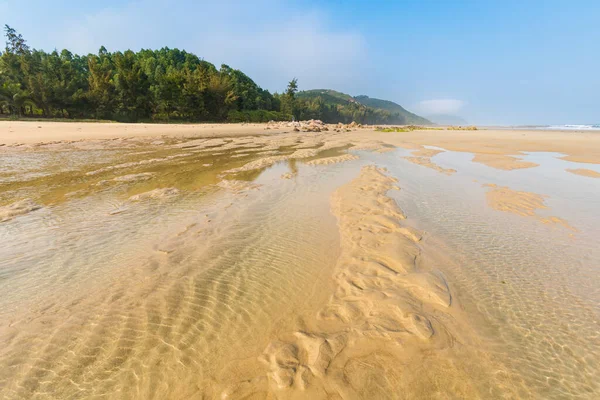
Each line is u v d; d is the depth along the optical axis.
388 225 6.47
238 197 8.51
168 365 2.96
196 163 13.52
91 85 53.47
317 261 5.04
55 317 3.57
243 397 2.62
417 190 9.66
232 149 18.83
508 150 20.58
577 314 3.86
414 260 5.00
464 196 9.07
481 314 3.79
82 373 2.86
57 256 5.02
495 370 2.96
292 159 15.20
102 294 4.02
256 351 3.14
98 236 5.80
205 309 3.77
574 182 11.02
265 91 119.00
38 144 18.34
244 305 3.87
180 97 60.16
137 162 13.45
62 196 8.27
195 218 6.82
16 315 3.60
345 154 17.59
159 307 3.78
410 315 3.63
